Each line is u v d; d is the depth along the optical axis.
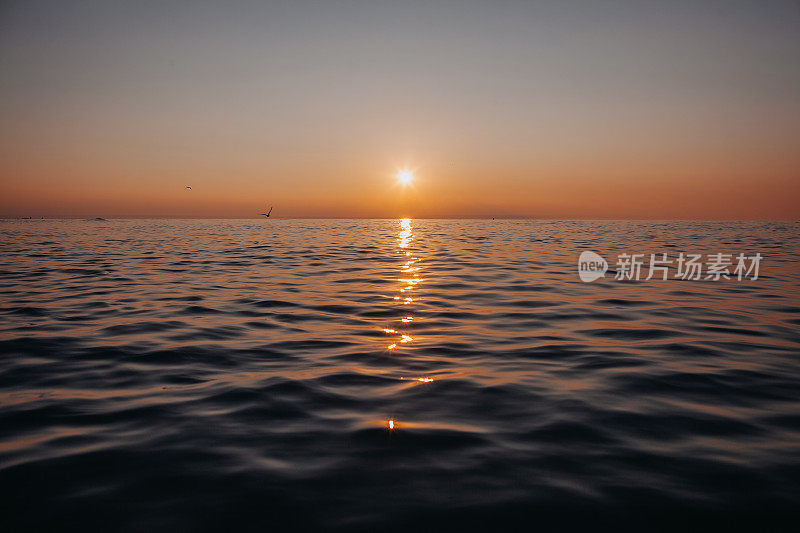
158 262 23.69
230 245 35.69
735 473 4.50
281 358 8.26
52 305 12.90
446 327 10.52
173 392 6.65
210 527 3.76
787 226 78.50
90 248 32.56
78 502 4.08
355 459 4.79
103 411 5.99
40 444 5.11
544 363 7.93
